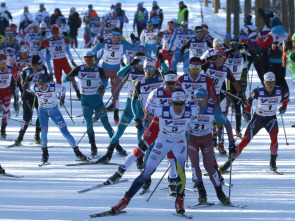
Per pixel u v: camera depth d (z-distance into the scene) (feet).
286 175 98.07
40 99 105.91
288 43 143.33
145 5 418.10
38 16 249.14
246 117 102.22
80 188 89.97
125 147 120.57
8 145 124.06
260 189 88.89
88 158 110.11
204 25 154.92
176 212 74.43
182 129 75.72
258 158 111.45
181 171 75.61
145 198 84.64
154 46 204.85
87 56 111.14
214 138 116.57
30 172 101.55
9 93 131.34
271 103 98.53
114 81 145.07
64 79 112.88
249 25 177.58
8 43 183.42
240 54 128.16
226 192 87.45
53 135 134.51
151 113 84.64
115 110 144.77
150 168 76.07
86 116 112.37
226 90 127.13
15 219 70.44
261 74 158.92
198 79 96.07
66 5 426.92
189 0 440.04
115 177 82.48
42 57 166.61
